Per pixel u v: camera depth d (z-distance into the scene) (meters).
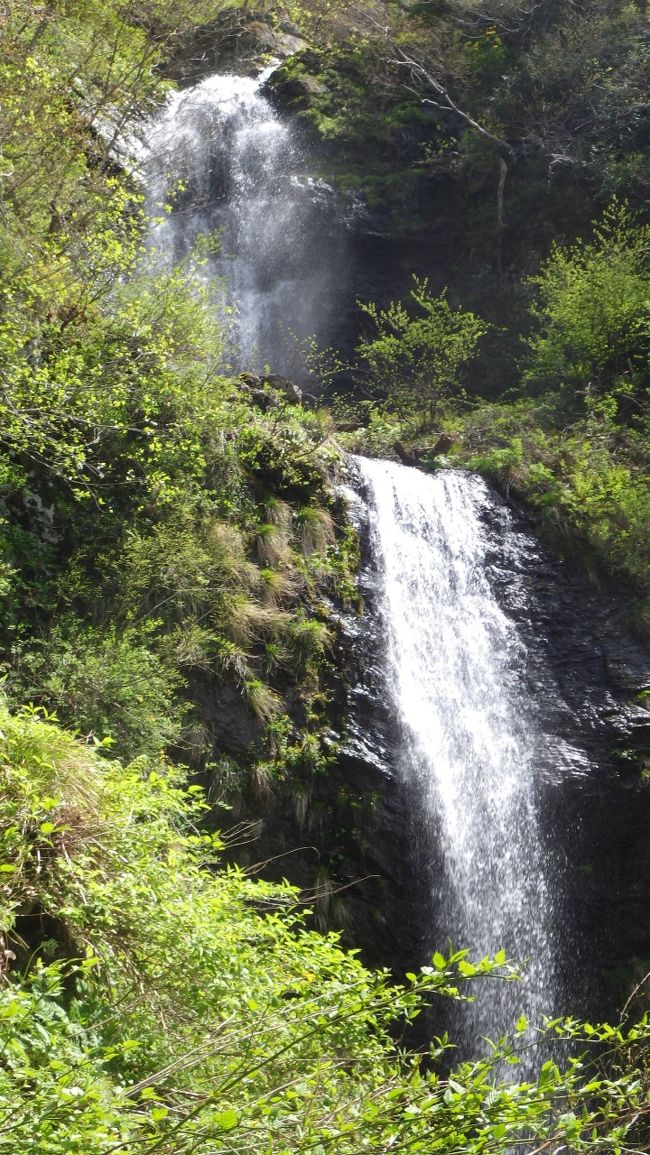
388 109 21.98
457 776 9.98
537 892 9.84
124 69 14.46
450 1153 2.46
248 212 20.17
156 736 7.41
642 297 15.58
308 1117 2.71
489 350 18.61
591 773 10.14
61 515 8.41
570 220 19.45
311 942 4.48
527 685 10.84
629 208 18.86
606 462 13.02
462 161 20.19
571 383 15.97
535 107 20.55
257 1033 2.95
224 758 8.31
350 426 13.77
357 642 9.73
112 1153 2.52
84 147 11.85
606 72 20.50
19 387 8.25
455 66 21.80
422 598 10.78
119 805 4.64
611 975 9.73
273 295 19.78
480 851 9.84
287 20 24.33
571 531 11.90
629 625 11.28
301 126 21.44
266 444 10.20
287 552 9.70
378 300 19.77
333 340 19.50
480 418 14.36
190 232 19.25
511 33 22.03
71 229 10.46
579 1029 2.80
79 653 7.61
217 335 10.91
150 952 4.09
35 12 12.12
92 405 8.71
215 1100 2.70
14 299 8.91
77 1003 3.76
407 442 13.54
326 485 10.47
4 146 10.61
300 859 8.52
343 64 22.72
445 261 20.14
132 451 8.98
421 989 2.71
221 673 8.56
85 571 8.31
